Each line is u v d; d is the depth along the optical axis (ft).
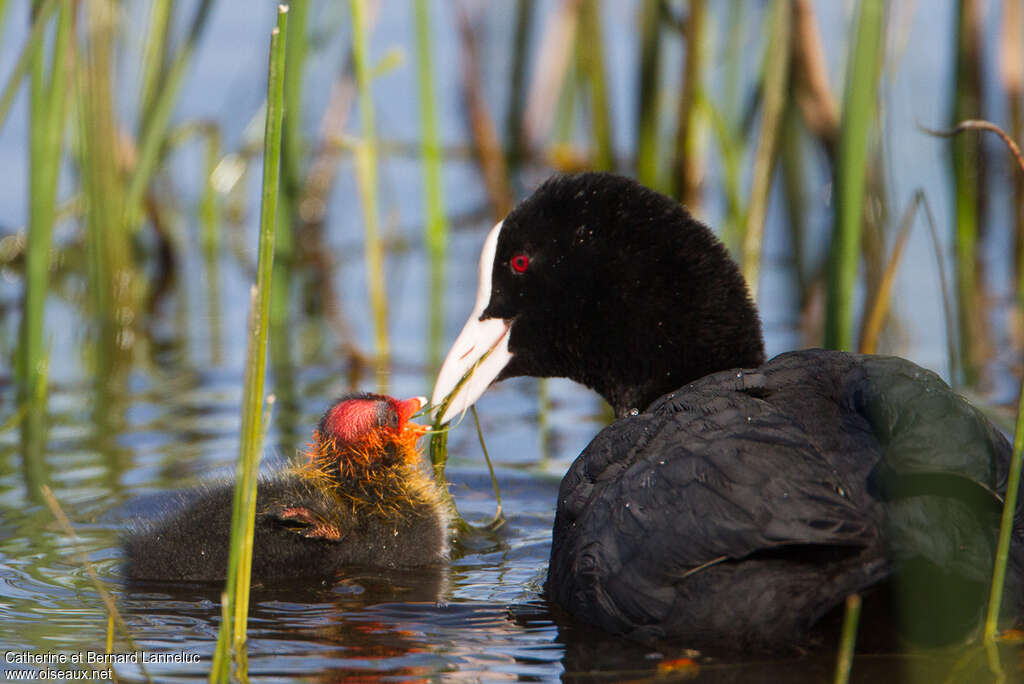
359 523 28.96
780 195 58.13
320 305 50.96
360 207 62.95
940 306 48.83
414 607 25.50
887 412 21.91
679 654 21.15
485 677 21.62
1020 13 53.42
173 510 29.14
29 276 38.65
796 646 20.66
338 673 21.86
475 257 56.44
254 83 64.59
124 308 47.55
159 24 49.60
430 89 49.16
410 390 40.81
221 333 47.44
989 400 38.45
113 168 46.68
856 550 20.52
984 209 57.11
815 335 45.37
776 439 21.58
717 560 20.58
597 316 29.99
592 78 56.24
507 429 38.01
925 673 20.95
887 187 55.01
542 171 62.49
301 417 38.14
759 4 58.59
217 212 62.80
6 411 38.91
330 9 58.23
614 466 24.06
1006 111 53.62
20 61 33.60
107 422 37.86
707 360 29.55
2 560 28.12
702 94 54.24
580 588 22.97
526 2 63.05
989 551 20.81
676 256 29.37
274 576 27.58
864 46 34.12
